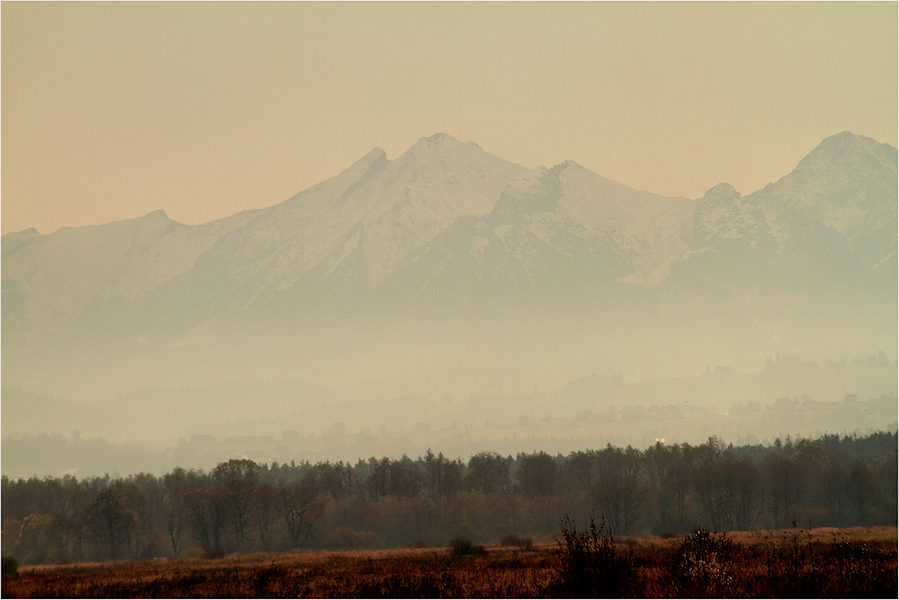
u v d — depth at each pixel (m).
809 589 60.50
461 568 105.31
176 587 88.69
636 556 97.50
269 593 79.56
